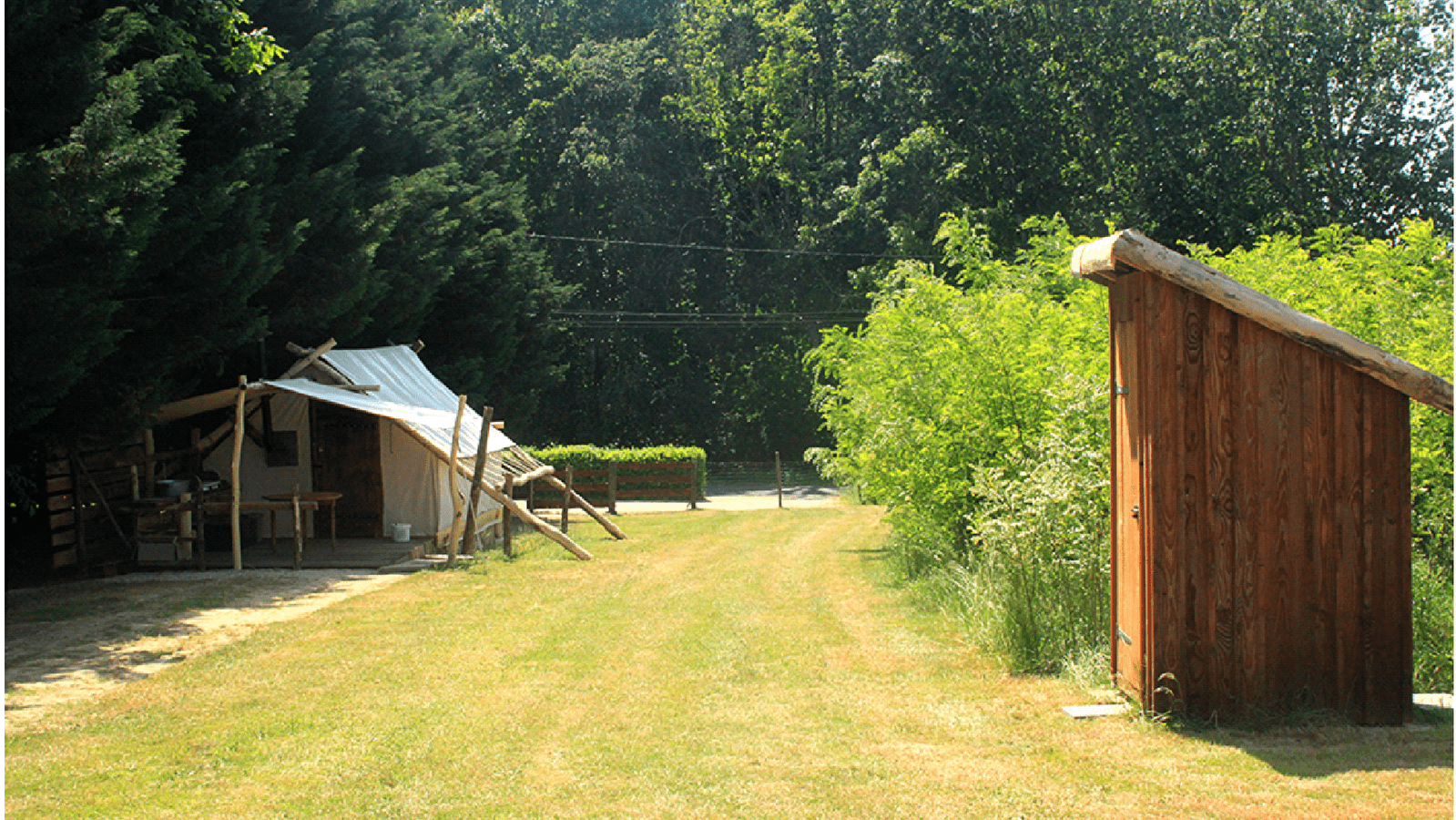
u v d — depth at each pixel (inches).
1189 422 231.8
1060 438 317.4
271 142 618.5
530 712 259.8
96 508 519.2
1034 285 555.2
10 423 414.9
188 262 530.9
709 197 1774.1
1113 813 181.0
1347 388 231.8
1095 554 289.1
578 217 1701.5
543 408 1718.8
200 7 541.3
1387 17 1280.8
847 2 1587.1
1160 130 1343.5
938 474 431.8
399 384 695.7
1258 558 231.8
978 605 335.9
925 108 1470.2
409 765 218.1
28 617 394.6
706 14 1803.6
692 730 241.3
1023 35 1428.4
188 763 221.6
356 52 850.1
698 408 1820.9
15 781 210.2
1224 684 231.8
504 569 539.2
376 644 344.8
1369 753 208.1
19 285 388.5
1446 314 366.3
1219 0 1343.5
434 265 880.3
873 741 228.8
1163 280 232.4
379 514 648.4
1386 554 231.6
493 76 1595.7
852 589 451.2
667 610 407.8
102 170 385.7
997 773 204.2
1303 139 1299.2
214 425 668.7
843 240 1603.1
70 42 415.5
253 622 388.2
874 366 514.6
